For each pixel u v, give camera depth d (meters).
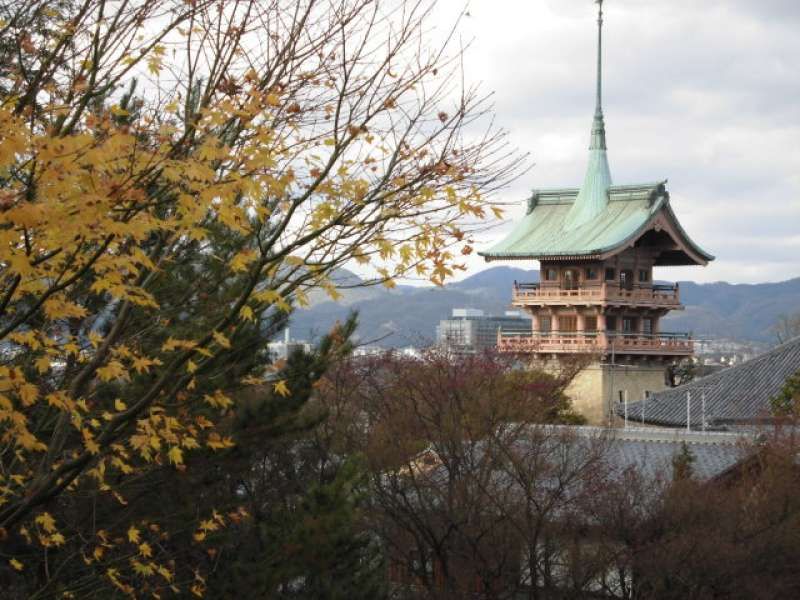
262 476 22.94
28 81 10.75
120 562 16.92
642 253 92.69
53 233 8.68
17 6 11.28
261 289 12.26
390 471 32.59
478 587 31.89
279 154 10.80
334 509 17.27
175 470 16.08
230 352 13.27
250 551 18.97
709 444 44.78
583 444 36.62
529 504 29.83
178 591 15.86
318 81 11.60
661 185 90.00
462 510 29.80
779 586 29.53
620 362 90.25
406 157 11.20
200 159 9.74
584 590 31.23
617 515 30.11
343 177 10.97
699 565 29.00
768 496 31.72
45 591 15.20
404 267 10.98
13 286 9.15
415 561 34.06
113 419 11.36
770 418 44.53
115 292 9.42
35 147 8.33
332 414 30.97
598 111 94.94
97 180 8.67
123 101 14.41
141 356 13.16
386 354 35.59
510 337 89.75
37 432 13.38
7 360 13.04
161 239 11.77
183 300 13.20
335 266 10.96
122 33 10.87
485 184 11.87
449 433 31.58
